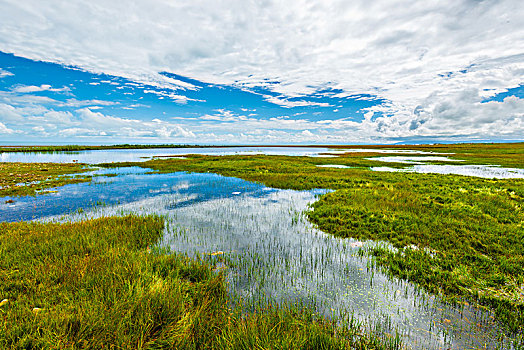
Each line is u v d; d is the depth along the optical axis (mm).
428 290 6086
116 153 92500
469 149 105312
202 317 4617
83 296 5074
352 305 5520
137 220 11133
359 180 23875
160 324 4316
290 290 6082
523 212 12328
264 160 51688
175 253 7719
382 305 5512
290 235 10117
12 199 16578
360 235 9945
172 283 5516
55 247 7680
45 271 6074
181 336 4035
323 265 7453
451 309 5352
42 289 5344
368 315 5168
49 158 61312
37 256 7086
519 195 16328
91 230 9438
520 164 43312
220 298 5512
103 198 17141
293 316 4965
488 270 6816
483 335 4559
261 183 23984
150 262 6656
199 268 6664
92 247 7738
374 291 6078
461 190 17594
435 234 9492
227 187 22000
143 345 3812
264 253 8312
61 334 3742
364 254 8242
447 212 12266
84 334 3863
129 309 4449
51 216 12594
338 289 6156
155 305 4594
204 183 24203
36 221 11492
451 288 6051
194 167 37938
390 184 20719
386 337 4484
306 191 20203
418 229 10055
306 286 6273
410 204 13758
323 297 5801
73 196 17688
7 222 11219
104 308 4473
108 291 5051
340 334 4457
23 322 4105
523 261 7184
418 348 4246
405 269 6914
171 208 14547
